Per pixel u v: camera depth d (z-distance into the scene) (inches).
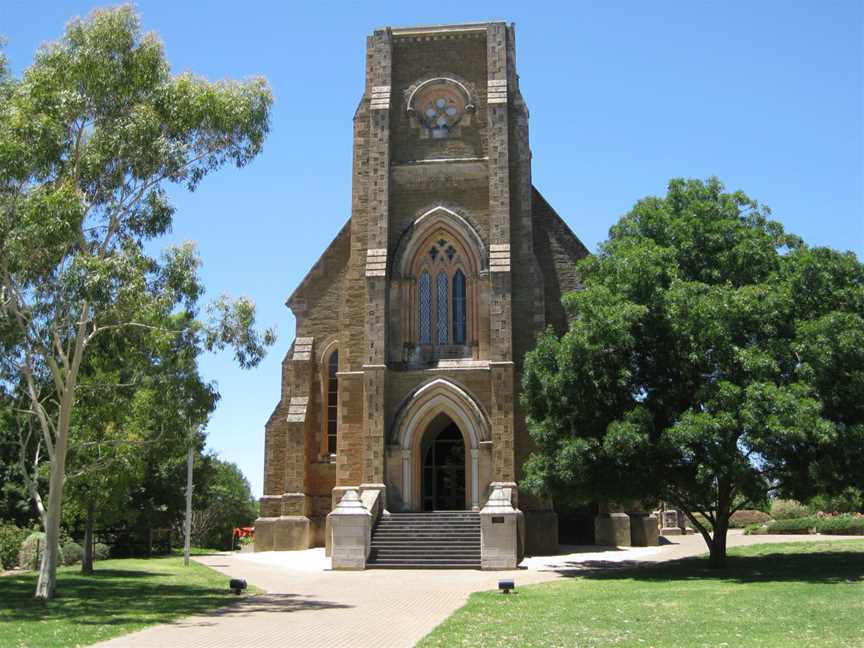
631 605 866.1
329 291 1903.3
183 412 1122.7
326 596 1013.8
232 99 1061.1
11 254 938.7
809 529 2039.9
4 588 1110.4
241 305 1045.2
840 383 1121.4
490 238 1662.2
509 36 1800.0
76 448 1151.0
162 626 759.1
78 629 733.9
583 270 1379.2
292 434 1818.4
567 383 1226.0
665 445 1130.7
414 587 1121.4
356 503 1441.9
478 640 663.1
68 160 1016.2
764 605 838.5
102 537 1892.2
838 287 1197.7
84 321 991.6
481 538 1390.3
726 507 1249.4
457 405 1626.5
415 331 1688.0
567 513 1763.0
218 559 1727.4
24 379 1095.0
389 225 1715.1
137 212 1062.4
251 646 648.4
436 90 1780.3
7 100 1018.1
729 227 1264.8
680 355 1203.2
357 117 1784.0
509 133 1738.4
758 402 1088.2
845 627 698.8
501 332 1610.5
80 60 994.7
